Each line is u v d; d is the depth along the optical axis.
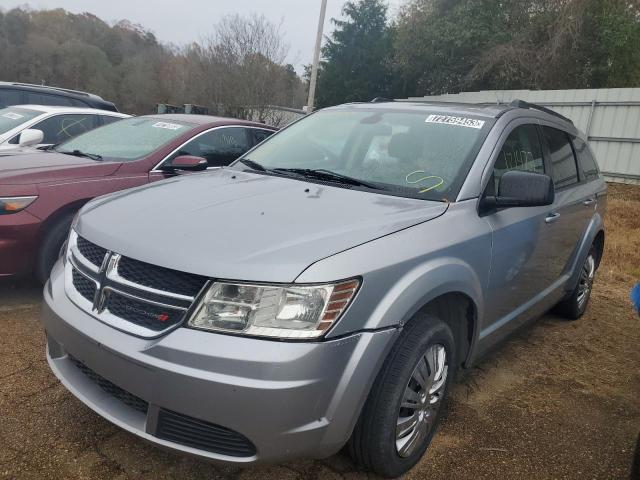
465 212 2.88
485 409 3.34
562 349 4.40
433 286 2.46
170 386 2.06
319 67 30.94
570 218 4.11
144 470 2.50
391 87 25.88
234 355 2.01
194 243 2.25
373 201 2.81
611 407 3.49
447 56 19.89
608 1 15.90
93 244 2.50
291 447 2.08
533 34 17.58
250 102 23.00
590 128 12.93
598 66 16.59
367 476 2.58
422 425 2.64
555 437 3.08
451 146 3.24
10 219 3.93
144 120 5.76
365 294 2.20
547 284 4.02
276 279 2.08
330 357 2.09
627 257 7.94
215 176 3.36
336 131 3.72
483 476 2.67
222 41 23.12
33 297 4.41
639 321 5.25
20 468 2.43
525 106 3.89
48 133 6.91
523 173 2.92
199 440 2.13
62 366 2.56
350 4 29.78
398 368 2.37
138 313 2.23
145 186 3.20
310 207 2.66
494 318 3.25
